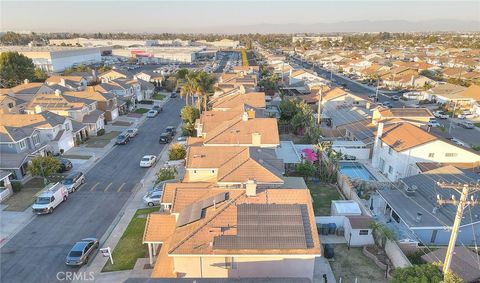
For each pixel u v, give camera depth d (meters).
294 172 47.28
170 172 45.06
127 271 28.64
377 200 40.41
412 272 21.83
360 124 61.69
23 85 85.69
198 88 69.69
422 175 39.59
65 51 155.00
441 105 86.69
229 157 38.12
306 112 64.75
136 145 61.28
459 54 185.25
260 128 45.22
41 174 45.41
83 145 61.16
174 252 23.44
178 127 72.00
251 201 26.98
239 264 24.05
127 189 44.38
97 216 37.75
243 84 80.69
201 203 27.89
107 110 75.31
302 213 26.19
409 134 47.47
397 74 123.06
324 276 26.73
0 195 40.75
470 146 58.00
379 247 30.98
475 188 20.84
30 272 28.98
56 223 36.44
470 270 24.94
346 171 49.72
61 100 68.62
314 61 189.38
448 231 31.12
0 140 48.25
